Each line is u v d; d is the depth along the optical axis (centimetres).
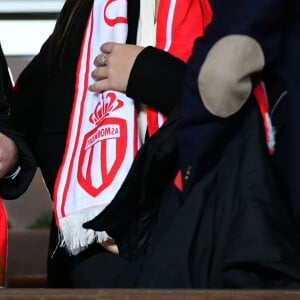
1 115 448
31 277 720
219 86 345
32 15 835
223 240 338
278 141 355
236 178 347
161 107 395
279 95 358
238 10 348
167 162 376
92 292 309
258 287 324
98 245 420
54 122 443
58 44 449
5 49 847
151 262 344
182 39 413
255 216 330
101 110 416
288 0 349
